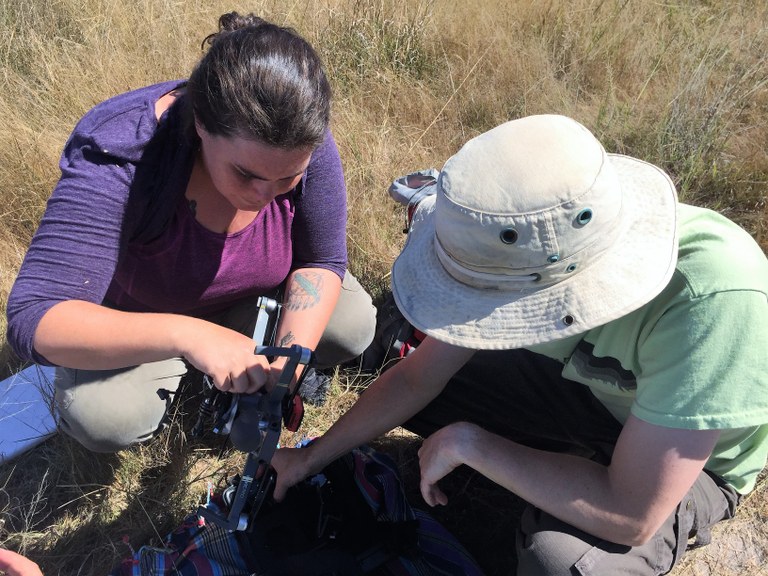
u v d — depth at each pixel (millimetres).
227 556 1675
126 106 1549
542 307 1234
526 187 1142
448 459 1567
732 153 3242
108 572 1881
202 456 2139
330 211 1893
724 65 3701
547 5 4188
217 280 1873
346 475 1807
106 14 3756
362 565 1667
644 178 1376
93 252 1521
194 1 3887
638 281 1216
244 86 1283
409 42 3812
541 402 1858
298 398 1751
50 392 2199
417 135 3393
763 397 1243
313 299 1927
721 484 1655
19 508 2014
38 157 2906
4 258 2758
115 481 2084
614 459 1389
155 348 1475
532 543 1520
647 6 4312
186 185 1589
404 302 1356
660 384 1303
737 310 1239
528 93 3631
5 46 3578
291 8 3818
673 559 1573
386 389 1789
